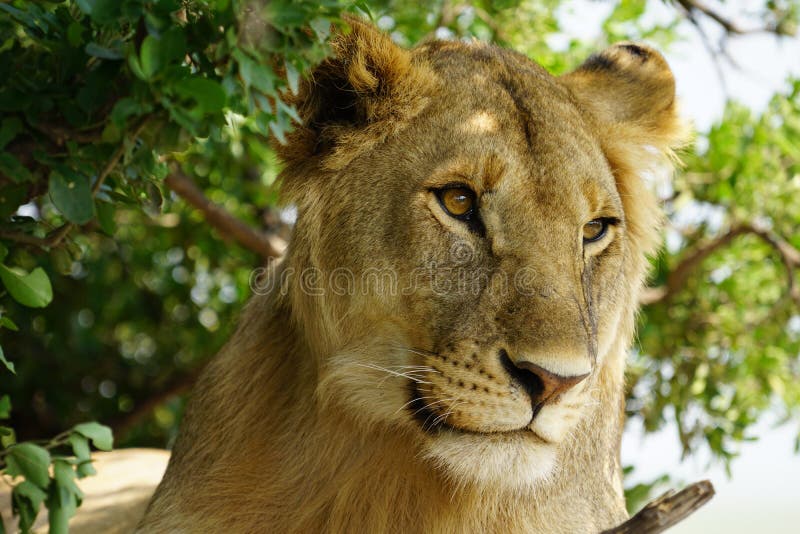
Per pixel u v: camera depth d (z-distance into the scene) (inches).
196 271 449.4
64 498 174.9
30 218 185.6
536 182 203.8
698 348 389.7
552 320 191.5
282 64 174.1
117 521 294.0
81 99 156.7
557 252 199.9
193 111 154.0
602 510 239.1
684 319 395.2
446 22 364.8
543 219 201.3
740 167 390.0
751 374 390.6
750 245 412.2
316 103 216.2
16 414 432.8
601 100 250.2
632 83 256.8
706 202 401.1
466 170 202.4
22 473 169.0
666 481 345.4
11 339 427.8
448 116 210.2
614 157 242.5
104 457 361.7
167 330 453.7
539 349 188.9
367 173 210.2
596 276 218.1
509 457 195.5
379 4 355.9
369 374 208.7
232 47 157.2
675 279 390.6
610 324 222.5
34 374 431.8
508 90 217.9
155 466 349.7
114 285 436.8
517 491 216.5
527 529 221.6
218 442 226.7
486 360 193.9
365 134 212.1
